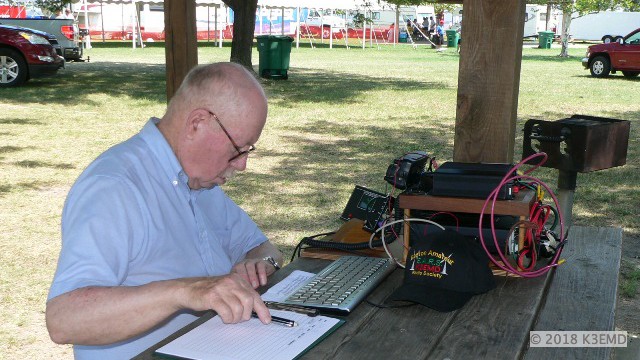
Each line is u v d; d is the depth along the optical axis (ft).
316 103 45.44
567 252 8.87
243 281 5.95
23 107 39.88
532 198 7.64
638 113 43.04
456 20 178.70
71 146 29.17
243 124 6.42
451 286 6.94
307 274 7.80
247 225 8.40
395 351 5.75
